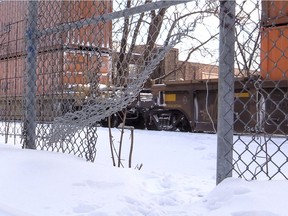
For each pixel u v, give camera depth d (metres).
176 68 10.40
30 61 3.90
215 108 9.93
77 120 3.47
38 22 3.93
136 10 3.00
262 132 3.08
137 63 3.16
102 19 3.27
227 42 2.55
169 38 2.91
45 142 3.78
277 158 4.68
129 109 11.63
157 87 11.38
